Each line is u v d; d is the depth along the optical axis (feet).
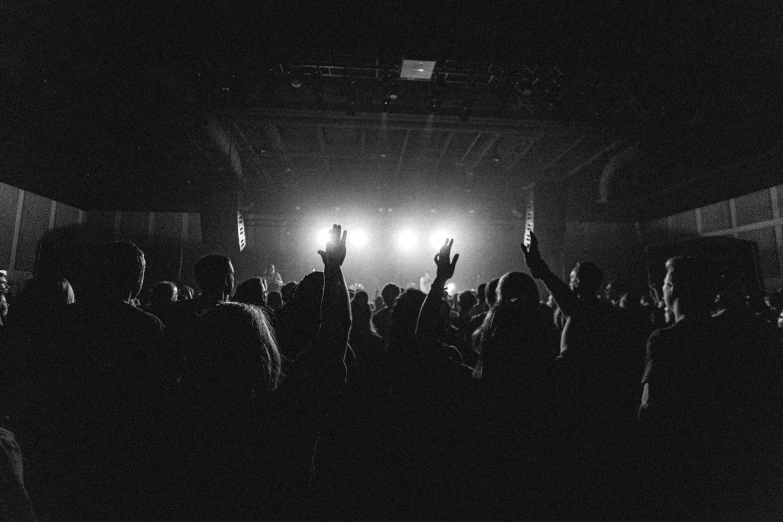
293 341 7.05
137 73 24.48
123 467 4.72
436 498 7.21
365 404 9.89
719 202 43.78
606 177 38.24
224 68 25.72
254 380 3.81
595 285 9.25
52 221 44.47
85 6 20.21
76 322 5.53
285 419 3.80
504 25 21.24
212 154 35.88
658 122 28.32
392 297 16.48
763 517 5.10
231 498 3.53
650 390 5.90
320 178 52.13
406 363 8.07
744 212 41.16
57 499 4.71
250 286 9.44
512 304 6.81
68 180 41.06
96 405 5.07
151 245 51.03
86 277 5.86
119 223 50.70
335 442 9.63
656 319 17.25
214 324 3.93
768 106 25.44
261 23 21.08
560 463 6.71
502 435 6.52
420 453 7.57
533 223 43.47
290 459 3.74
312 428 3.92
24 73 23.95
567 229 55.52
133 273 6.01
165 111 28.27
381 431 9.57
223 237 38.32
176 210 51.19
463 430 7.01
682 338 5.89
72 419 5.00
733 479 5.26
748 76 23.47
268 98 28.12
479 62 23.21
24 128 28.48
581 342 7.95
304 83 27.48
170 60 23.16
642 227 54.90
